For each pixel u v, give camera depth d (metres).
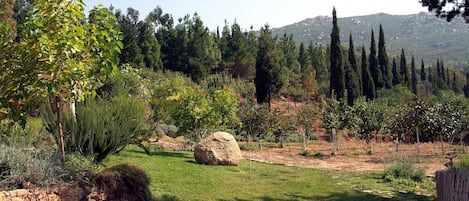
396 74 55.62
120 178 6.68
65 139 8.40
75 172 6.36
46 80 5.23
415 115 18.94
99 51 5.50
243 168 12.85
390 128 20.41
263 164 14.57
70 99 6.06
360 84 44.12
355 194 9.59
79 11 5.43
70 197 5.92
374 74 50.41
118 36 5.74
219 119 17.94
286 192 9.57
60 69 5.23
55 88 5.17
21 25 5.25
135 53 43.16
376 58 50.72
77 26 5.36
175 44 52.12
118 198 6.54
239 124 21.66
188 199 7.97
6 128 6.34
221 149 13.07
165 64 51.66
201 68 48.62
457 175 5.14
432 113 18.88
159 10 63.16
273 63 40.78
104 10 5.67
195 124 17.61
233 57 53.00
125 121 9.83
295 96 48.88
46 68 5.11
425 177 11.87
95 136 9.02
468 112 21.73
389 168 12.48
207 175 10.67
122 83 20.06
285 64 51.59
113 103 10.24
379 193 9.77
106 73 5.56
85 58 5.51
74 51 5.18
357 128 21.16
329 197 9.27
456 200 5.12
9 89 5.24
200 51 50.69
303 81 52.25
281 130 23.45
